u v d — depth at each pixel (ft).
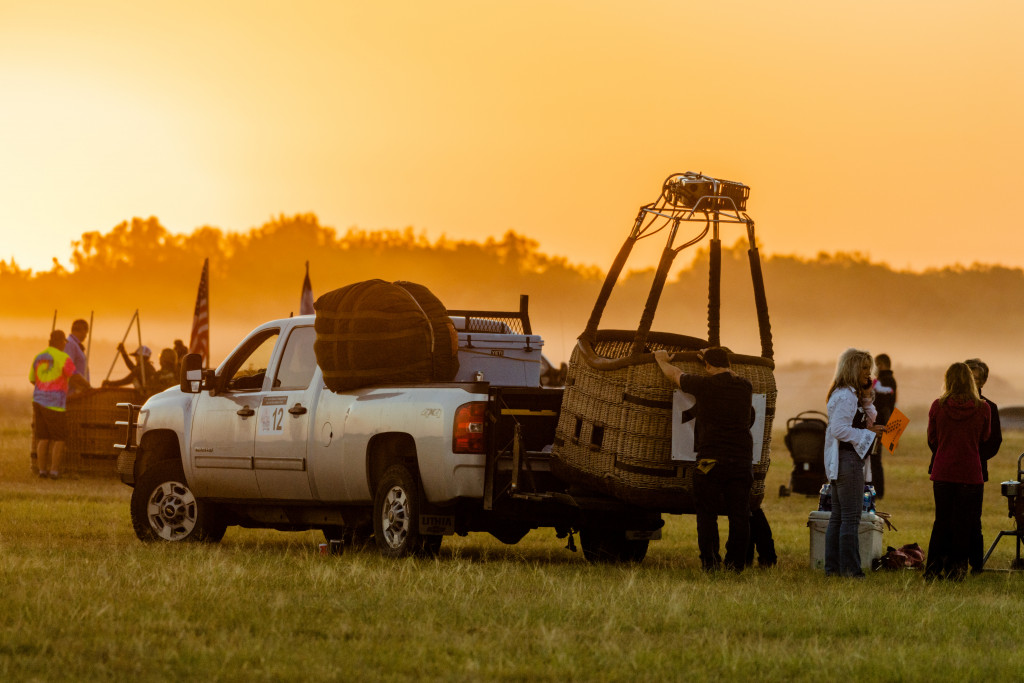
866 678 57.06
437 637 62.59
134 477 112.98
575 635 64.64
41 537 107.76
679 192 94.79
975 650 64.75
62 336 179.42
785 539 125.90
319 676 53.88
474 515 95.96
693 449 90.48
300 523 106.22
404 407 96.94
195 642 59.21
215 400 108.88
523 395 96.68
